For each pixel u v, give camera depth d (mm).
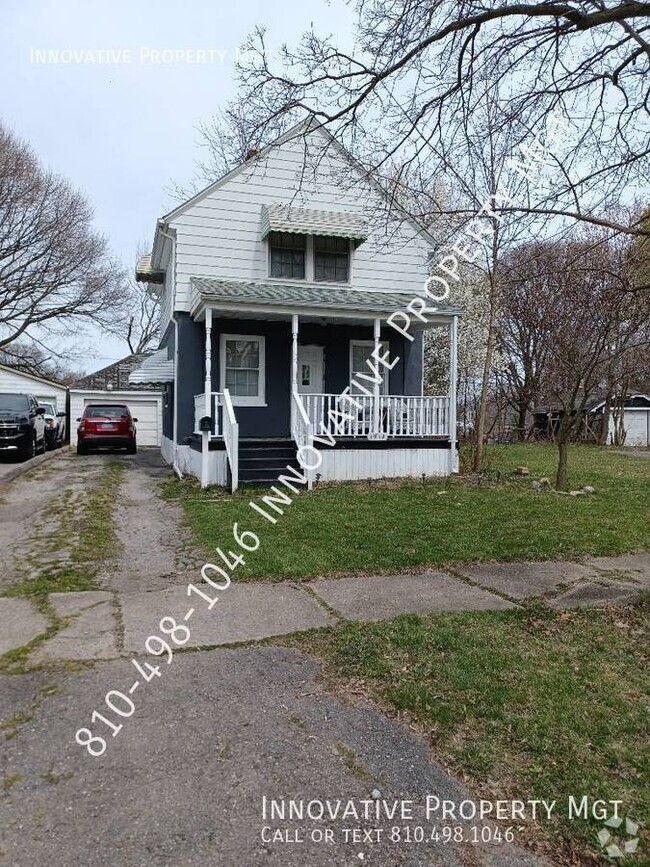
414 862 2207
